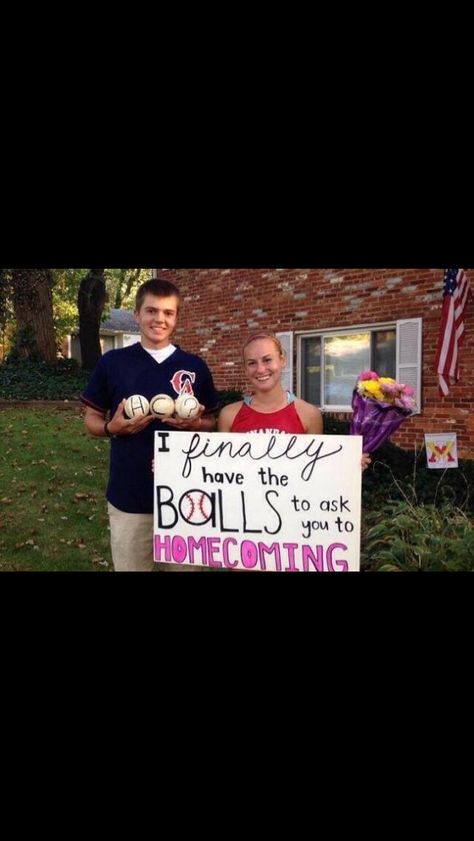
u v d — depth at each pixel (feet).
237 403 10.20
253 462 9.41
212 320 30.42
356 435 9.43
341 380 25.73
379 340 24.35
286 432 9.83
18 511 18.88
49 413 35.37
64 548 16.11
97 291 52.65
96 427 10.28
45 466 23.80
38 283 37.06
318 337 26.45
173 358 10.12
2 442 27.37
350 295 24.73
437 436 19.26
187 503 9.56
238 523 9.45
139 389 9.92
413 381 22.71
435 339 22.15
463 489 19.51
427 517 13.02
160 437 9.61
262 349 9.61
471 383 21.06
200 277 30.81
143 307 9.86
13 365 48.26
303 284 26.35
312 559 9.31
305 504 9.31
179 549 9.58
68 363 50.44
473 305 20.77
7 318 50.19
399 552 11.89
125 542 10.04
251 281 28.45
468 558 11.61
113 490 10.11
